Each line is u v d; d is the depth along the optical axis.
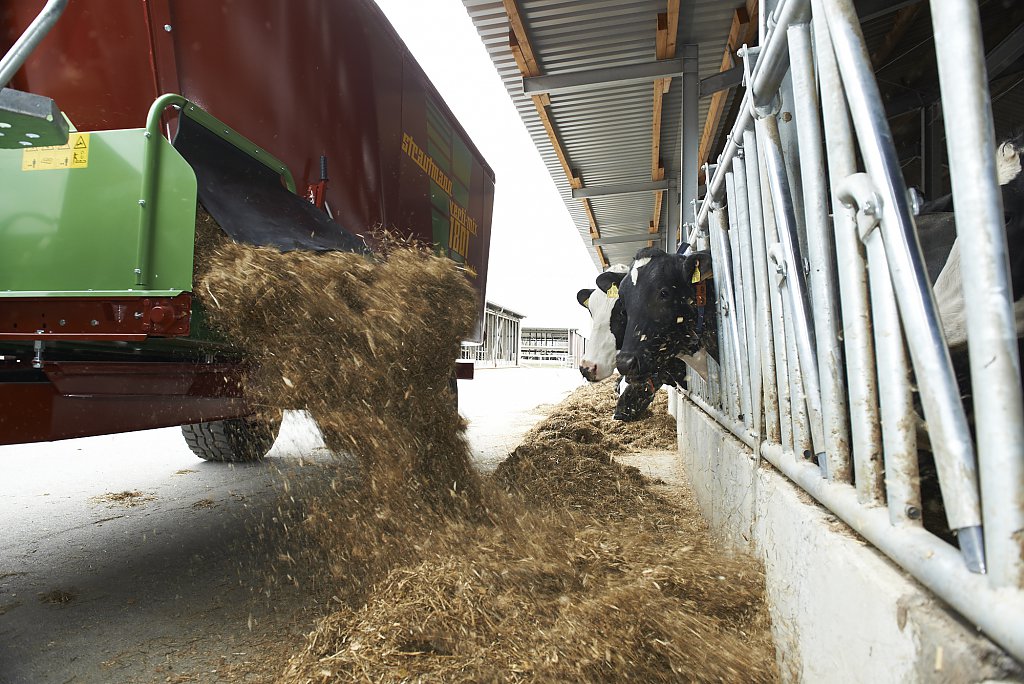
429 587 2.20
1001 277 0.99
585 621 2.04
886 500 1.48
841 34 1.41
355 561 2.55
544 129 10.43
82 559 3.54
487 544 2.55
